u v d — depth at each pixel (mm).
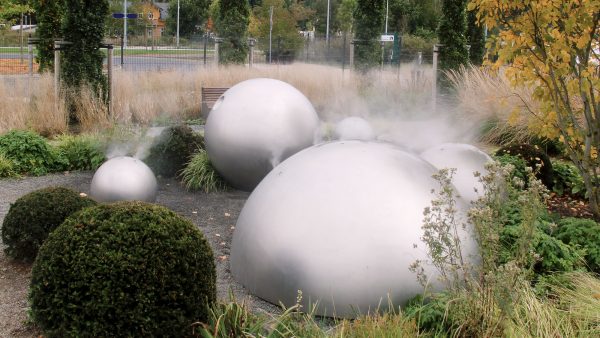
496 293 4027
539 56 6680
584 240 5949
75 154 10891
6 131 12438
